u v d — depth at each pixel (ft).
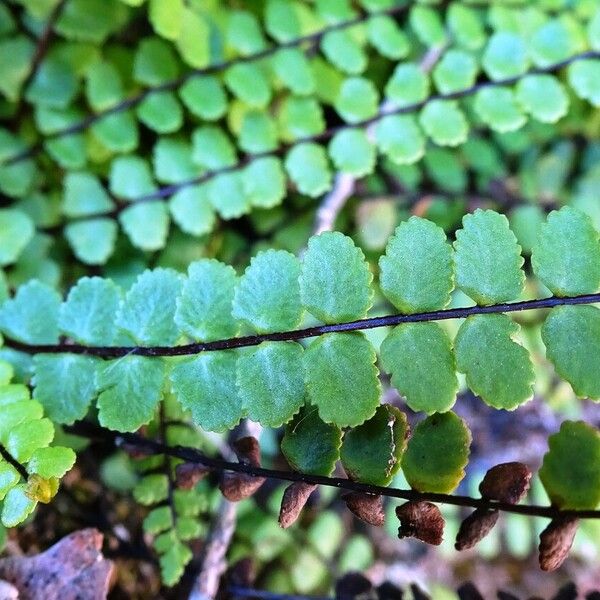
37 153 0.40
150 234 0.39
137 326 0.29
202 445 0.35
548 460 0.26
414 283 0.26
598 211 0.44
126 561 0.35
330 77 0.41
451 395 0.26
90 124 0.39
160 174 0.40
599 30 0.38
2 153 0.39
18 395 0.28
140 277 0.29
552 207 0.45
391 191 0.44
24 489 0.25
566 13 0.40
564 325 0.26
